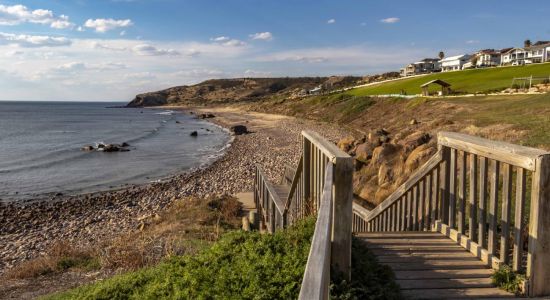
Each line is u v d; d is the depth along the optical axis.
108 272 9.30
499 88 45.47
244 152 40.97
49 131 72.69
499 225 6.55
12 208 22.48
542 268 3.67
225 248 5.33
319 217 2.54
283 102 115.50
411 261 4.53
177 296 4.46
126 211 21.28
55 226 19.33
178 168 34.28
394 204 7.27
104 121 103.50
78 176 31.66
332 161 3.74
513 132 15.72
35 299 7.42
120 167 35.34
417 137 14.30
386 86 81.75
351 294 3.51
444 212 5.64
